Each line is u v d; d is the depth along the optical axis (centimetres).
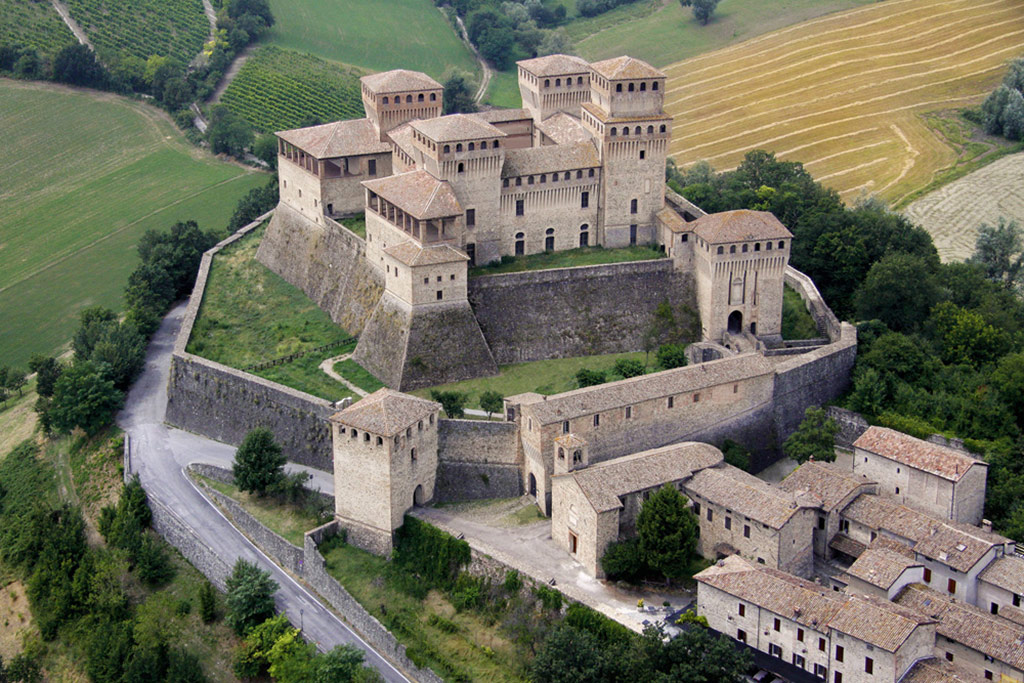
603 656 15025
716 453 17950
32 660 18062
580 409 18000
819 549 17262
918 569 16038
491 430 18525
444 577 17400
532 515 18112
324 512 18738
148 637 17050
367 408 17900
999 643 14775
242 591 17112
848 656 14475
